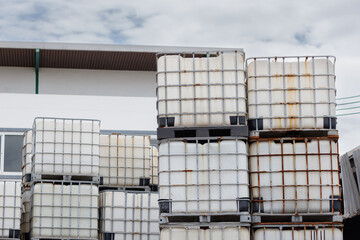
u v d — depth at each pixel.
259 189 12.68
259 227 12.62
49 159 15.23
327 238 12.52
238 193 12.55
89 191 15.32
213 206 12.51
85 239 15.09
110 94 28.34
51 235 14.97
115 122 26.84
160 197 12.64
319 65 12.96
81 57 27.50
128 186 16.92
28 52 26.89
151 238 15.65
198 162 12.66
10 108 26.20
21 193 15.91
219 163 12.64
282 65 12.98
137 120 27.00
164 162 12.70
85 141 15.49
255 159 12.78
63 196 15.18
